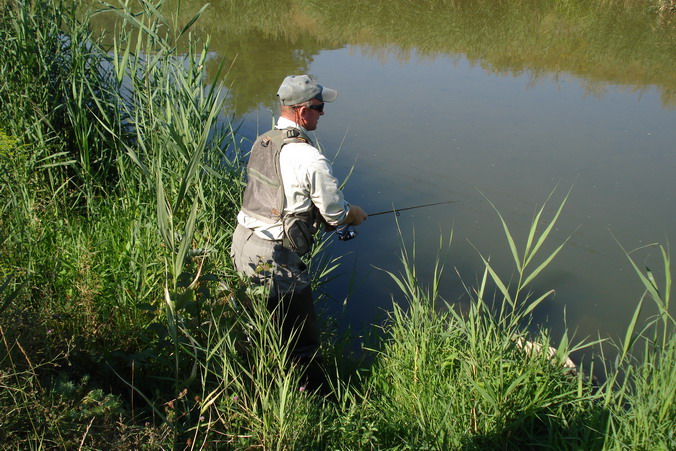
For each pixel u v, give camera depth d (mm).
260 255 2883
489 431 2639
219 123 6789
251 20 12711
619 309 4348
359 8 13781
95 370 2637
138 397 2666
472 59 10398
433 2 14227
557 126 7363
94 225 3730
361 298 4469
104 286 3123
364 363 3514
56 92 4508
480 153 6598
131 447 2156
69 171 4434
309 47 11023
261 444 2385
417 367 2971
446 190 5863
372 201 5707
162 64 4199
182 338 2678
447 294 4555
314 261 4777
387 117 7578
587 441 2580
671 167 6312
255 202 2896
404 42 11469
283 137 2826
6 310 2445
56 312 2785
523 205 5605
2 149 3797
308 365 3078
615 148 6754
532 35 11797
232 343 2662
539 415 2742
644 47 10875
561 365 2949
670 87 8844
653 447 2406
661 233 5176
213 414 2541
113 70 4637
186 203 3758
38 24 4703
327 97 2867
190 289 2475
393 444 2686
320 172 2775
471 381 2670
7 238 3061
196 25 12227
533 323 4242
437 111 7820
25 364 2303
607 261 4859
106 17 9156
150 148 4070
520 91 8695
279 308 2947
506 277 4738
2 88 4391
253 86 8664
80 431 2109
